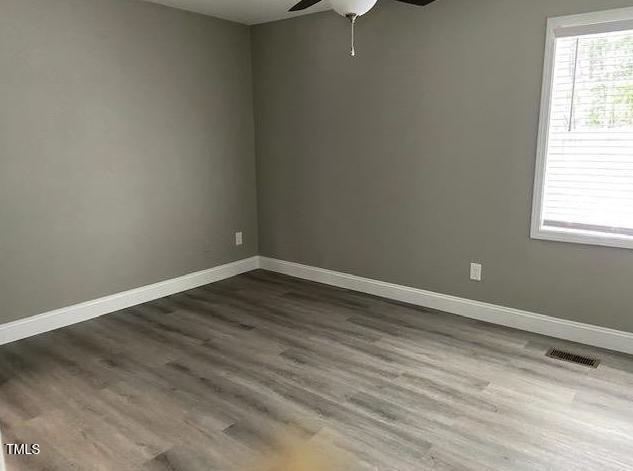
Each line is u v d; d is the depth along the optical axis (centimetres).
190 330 346
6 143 313
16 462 208
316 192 440
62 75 333
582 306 316
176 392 264
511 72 317
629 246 291
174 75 400
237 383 273
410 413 242
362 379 276
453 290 371
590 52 291
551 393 258
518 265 337
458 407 247
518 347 313
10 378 279
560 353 304
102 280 374
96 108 354
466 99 339
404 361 296
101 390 266
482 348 312
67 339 331
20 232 326
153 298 409
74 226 353
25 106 318
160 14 383
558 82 304
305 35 416
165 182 407
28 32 314
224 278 467
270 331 344
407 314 372
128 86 371
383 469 203
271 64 446
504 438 222
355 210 416
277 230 479
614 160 294
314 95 422
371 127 391
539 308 333
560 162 312
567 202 314
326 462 207
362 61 385
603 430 227
